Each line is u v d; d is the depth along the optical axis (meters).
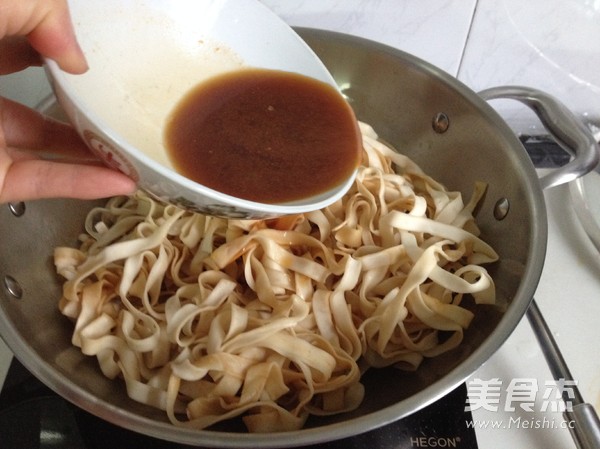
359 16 0.40
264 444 0.24
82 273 0.35
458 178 0.41
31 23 0.21
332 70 0.42
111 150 0.22
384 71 0.40
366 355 0.35
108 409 0.26
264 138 0.28
